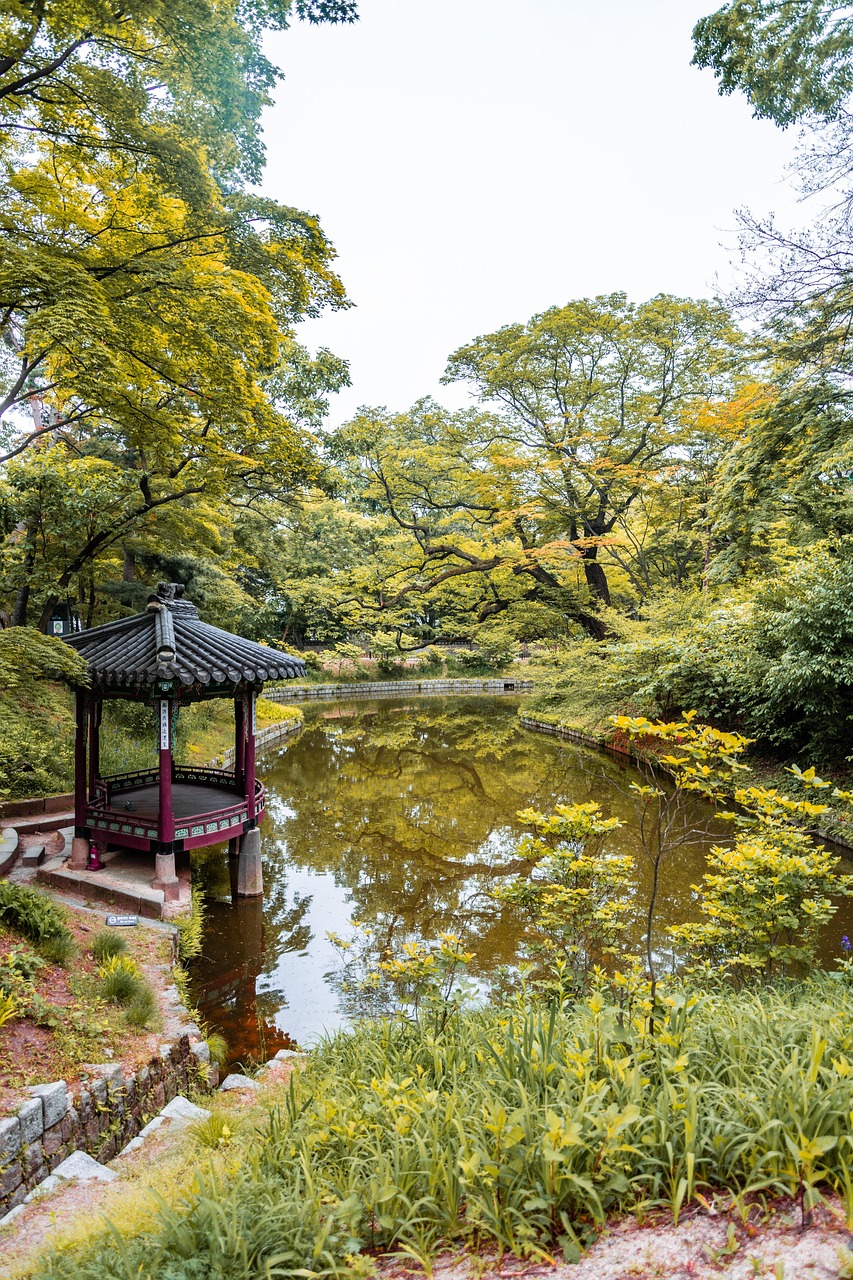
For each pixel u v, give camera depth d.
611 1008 2.78
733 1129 2.17
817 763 11.72
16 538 13.62
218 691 9.34
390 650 38.75
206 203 8.36
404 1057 3.68
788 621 11.08
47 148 8.95
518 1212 2.02
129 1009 5.46
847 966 4.60
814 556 12.04
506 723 26.55
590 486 21.61
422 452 22.08
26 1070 4.32
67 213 8.97
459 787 16.34
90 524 13.35
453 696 37.19
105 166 8.87
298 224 8.55
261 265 9.08
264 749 21.56
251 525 24.33
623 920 8.00
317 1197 2.18
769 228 9.67
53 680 7.57
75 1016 5.04
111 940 6.47
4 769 11.26
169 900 8.38
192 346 9.00
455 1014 4.31
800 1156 1.90
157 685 8.38
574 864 5.29
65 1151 3.99
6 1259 2.93
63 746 12.63
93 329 6.41
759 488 13.41
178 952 7.30
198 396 10.21
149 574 20.30
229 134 8.60
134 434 10.23
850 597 10.50
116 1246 2.24
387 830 12.94
